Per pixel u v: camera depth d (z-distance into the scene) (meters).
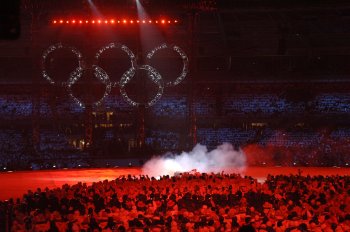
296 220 24.20
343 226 22.73
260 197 30.27
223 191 30.95
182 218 24.52
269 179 36.59
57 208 27.64
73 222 23.41
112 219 23.50
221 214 25.67
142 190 31.36
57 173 47.84
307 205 27.55
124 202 28.08
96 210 26.70
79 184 33.38
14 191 37.44
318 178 36.28
